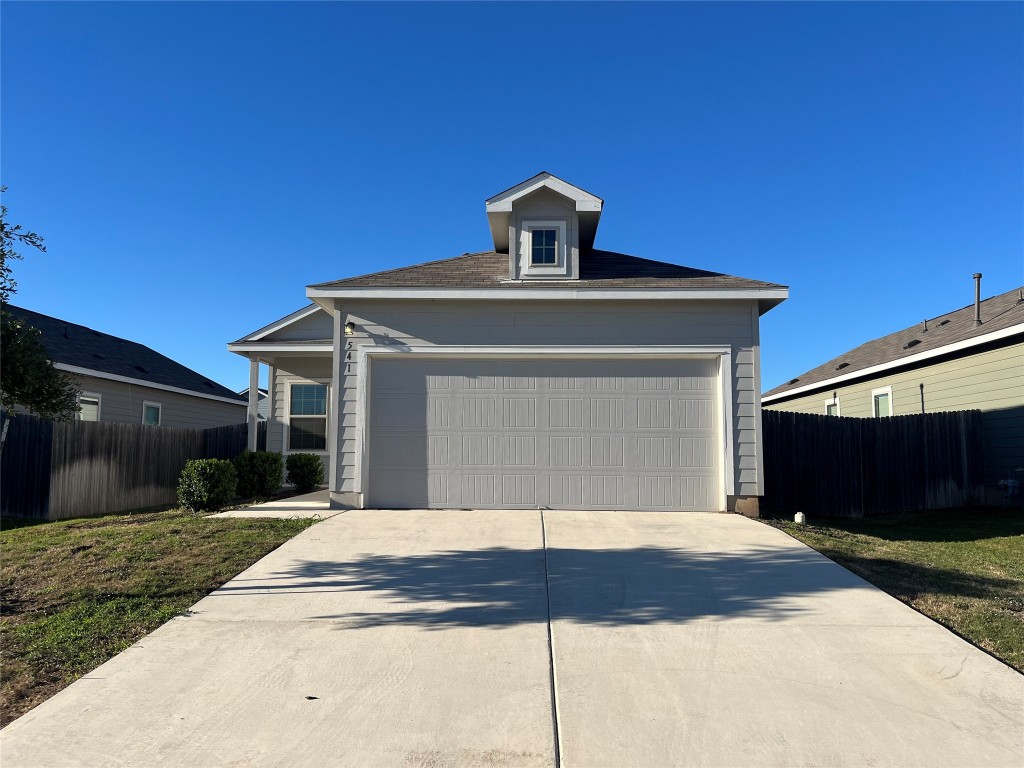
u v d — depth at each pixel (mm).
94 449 12438
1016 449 13188
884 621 5734
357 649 5094
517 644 5199
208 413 23453
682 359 10562
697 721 4043
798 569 7238
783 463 12281
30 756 3648
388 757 3654
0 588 6488
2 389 7293
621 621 5707
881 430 13484
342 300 10633
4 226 6488
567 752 3711
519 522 9375
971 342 13812
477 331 10586
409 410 10602
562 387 10555
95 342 20141
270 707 4199
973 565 8055
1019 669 4836
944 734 3906
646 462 10438
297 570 7062
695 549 7980
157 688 4449
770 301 10516
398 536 8492
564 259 10898
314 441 16109
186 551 7715
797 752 3713
